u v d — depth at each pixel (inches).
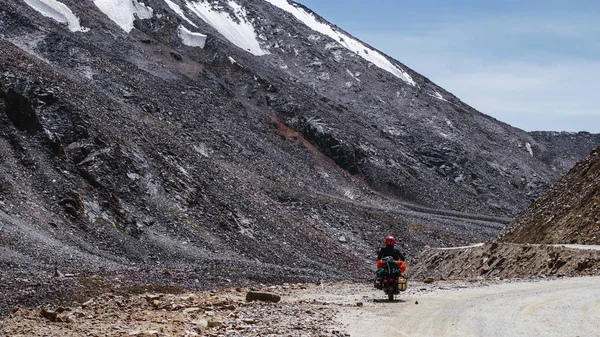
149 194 2832.2
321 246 3452.3
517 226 2129.7
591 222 1556.3
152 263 2177.7
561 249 1231.5
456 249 2016.5
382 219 4709.6
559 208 1863.9
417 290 829.2
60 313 594.9
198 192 3117.6
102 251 2119.8
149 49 6884.8
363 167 6628.9
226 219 3053.6
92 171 2672.2
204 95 6122.1
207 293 913.5
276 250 3026.6
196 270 1569.9
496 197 7578.7
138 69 5880.9
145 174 2938.0
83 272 1312.7
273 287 1018.1
